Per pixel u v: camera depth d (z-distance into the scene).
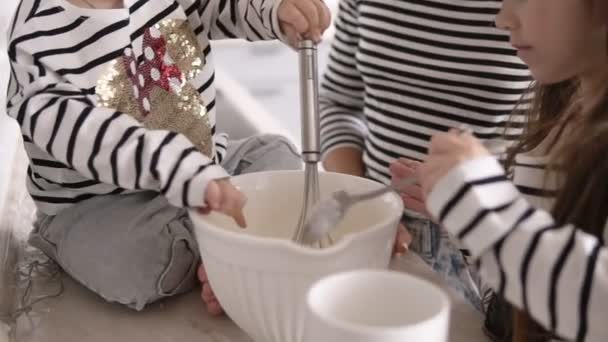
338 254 0.58
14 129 1.12
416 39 1.05
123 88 0.81
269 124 1.34
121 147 0.69
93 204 0.83
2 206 0.91
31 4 0.79
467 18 1.01
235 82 1.49
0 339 0.71
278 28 0.83
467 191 0.52
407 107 1.06
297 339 0.62
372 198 0.67
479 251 0.53
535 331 0.63
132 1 0.83
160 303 0.81
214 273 0.63
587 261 0.50
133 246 0.78
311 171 0.67
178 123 0.86
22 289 0.84
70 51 0.78
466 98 1.03
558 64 0.65
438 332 0.46
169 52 0.86
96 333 0.76
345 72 1.22
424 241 0.92
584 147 0.59
